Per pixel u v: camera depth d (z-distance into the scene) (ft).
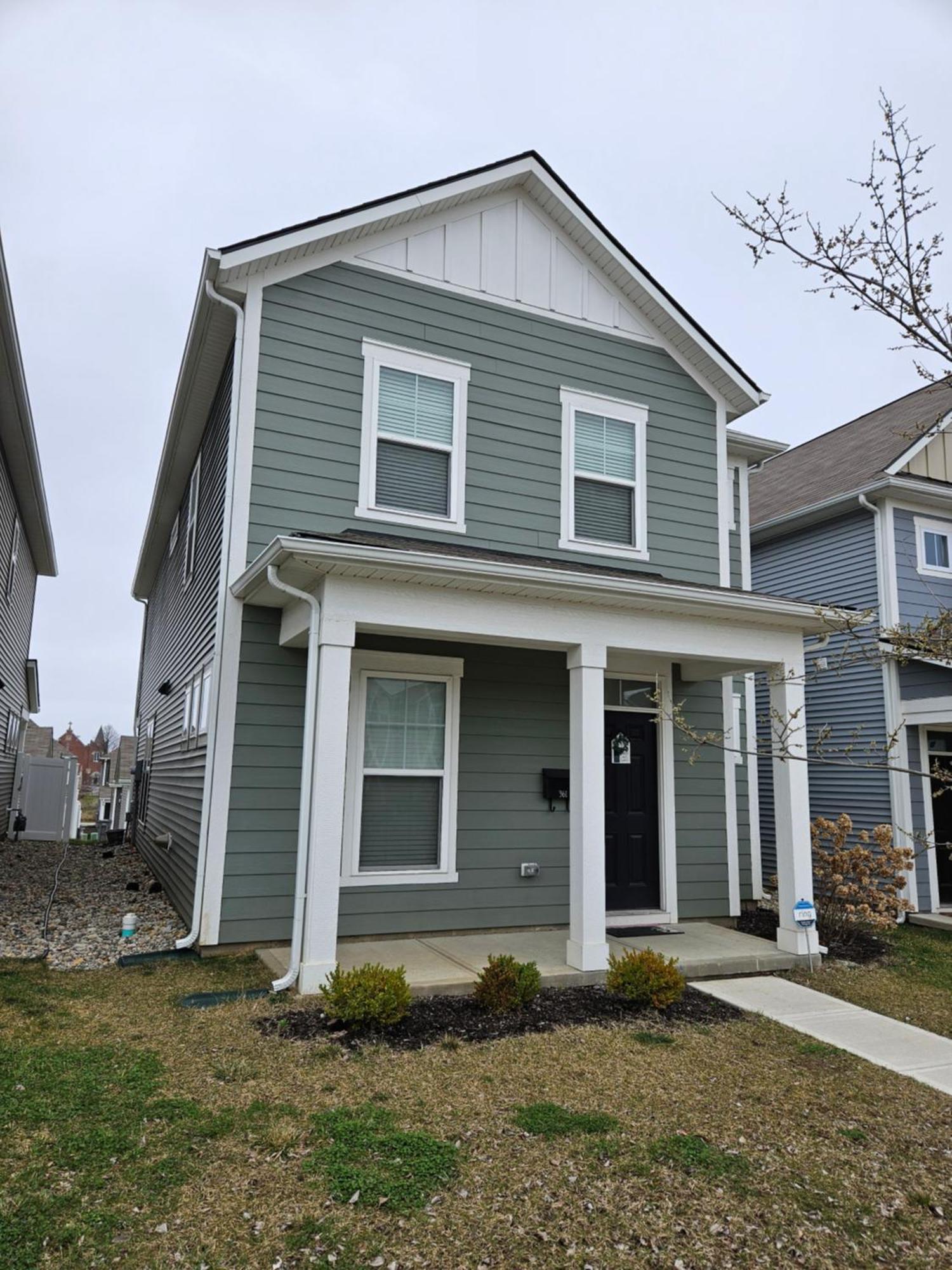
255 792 22.77
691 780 29.60
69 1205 9.99
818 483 45.73
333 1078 14.08
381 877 24.26
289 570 19.51
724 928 27.86
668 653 23.34
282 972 19.66
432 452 26.78
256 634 23.39
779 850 24.79
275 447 24.25
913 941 30.07
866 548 40.91
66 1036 15.75
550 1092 13.94
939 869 40.01
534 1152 11.76
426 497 26.50
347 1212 10.10
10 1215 9.71
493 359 28.02
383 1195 10.44
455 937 24.63
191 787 28.50
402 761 24.97
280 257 24.80
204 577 29.48
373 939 23.94
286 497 24.21
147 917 28.66
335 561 18.75
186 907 26.89
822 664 21.94
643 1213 10.35
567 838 26.86
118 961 21.35
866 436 51.34
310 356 25.11
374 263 26.48
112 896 34.17
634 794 28.68
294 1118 12.52
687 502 30.89
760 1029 18.08
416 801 25.16
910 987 22.52
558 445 28.71
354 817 24.08
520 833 26.27
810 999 20.53
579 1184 10.96
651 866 28.58
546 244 29.60
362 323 26.02
